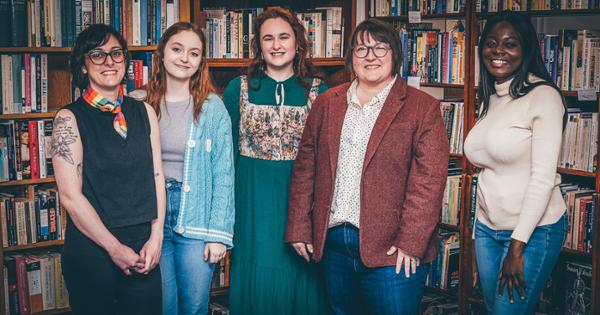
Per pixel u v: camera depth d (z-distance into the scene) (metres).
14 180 3.57
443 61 4.00
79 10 3.62
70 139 2.56
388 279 2.85
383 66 2.83
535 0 3.59
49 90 3.80
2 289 3.56
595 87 3.43
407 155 2.83
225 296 4.32
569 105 3.84
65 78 3.83
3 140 3.53
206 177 2.98
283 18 3.19
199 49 2.90
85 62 2.62
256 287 3.31
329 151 2.92
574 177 3.87
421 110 2.82
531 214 2.66
